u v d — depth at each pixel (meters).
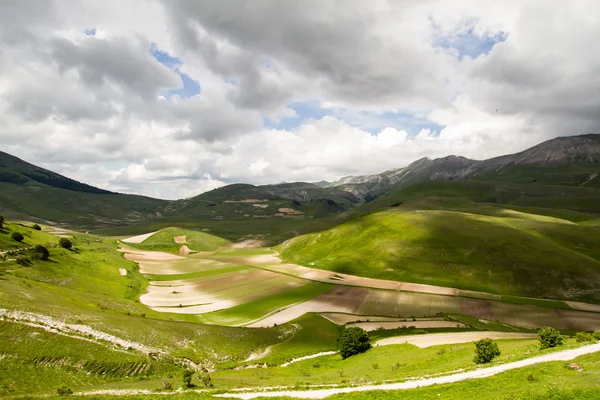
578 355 37.50
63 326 58.34
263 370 58.62
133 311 89.75
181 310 107.38
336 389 38.16
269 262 189.75
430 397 31.50
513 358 41.09
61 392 39.44
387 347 65.56
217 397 36.94
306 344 79.88
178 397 37.28
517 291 126.81
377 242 181.62
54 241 140.62
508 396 28.44
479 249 157.25
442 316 100.50
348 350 67.19
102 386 44.69
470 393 31.00
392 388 36.25
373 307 111.12
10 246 108.38
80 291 93.88
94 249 168.00
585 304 112.88
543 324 96.12
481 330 83.62
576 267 134.50
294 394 37.16
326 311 107.00
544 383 30.05
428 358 51.78
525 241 160.12
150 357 58.03
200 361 63.06
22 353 48.22
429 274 146.25
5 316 55.03
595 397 25.78
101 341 57.66
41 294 73.94
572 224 192.50
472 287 132.62
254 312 106.50
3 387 40.09
